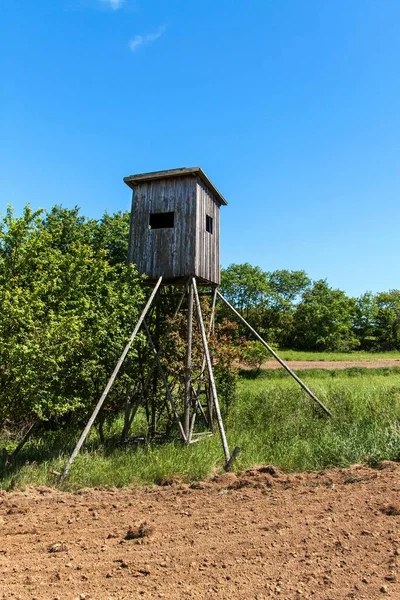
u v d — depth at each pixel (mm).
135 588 3840
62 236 17297
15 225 9281
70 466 7984
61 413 9273
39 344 8203
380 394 13703
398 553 4402
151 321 13070
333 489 6652
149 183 12117
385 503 5812
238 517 5566
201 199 11867
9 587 3873
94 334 9992
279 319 54750
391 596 3654
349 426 10469
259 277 56344
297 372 29438
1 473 7895
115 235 18797
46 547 4746
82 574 4105
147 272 11758
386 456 8352
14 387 8156
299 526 5184
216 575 4066
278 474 7703
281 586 3854
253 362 28500
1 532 5207
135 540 4887
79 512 5973
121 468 8117
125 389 11828
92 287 10906
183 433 10500
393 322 59344
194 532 5090
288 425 11359
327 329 52281
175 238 11586
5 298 8180
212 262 12539
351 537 4828
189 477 7809
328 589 3789
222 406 14047
